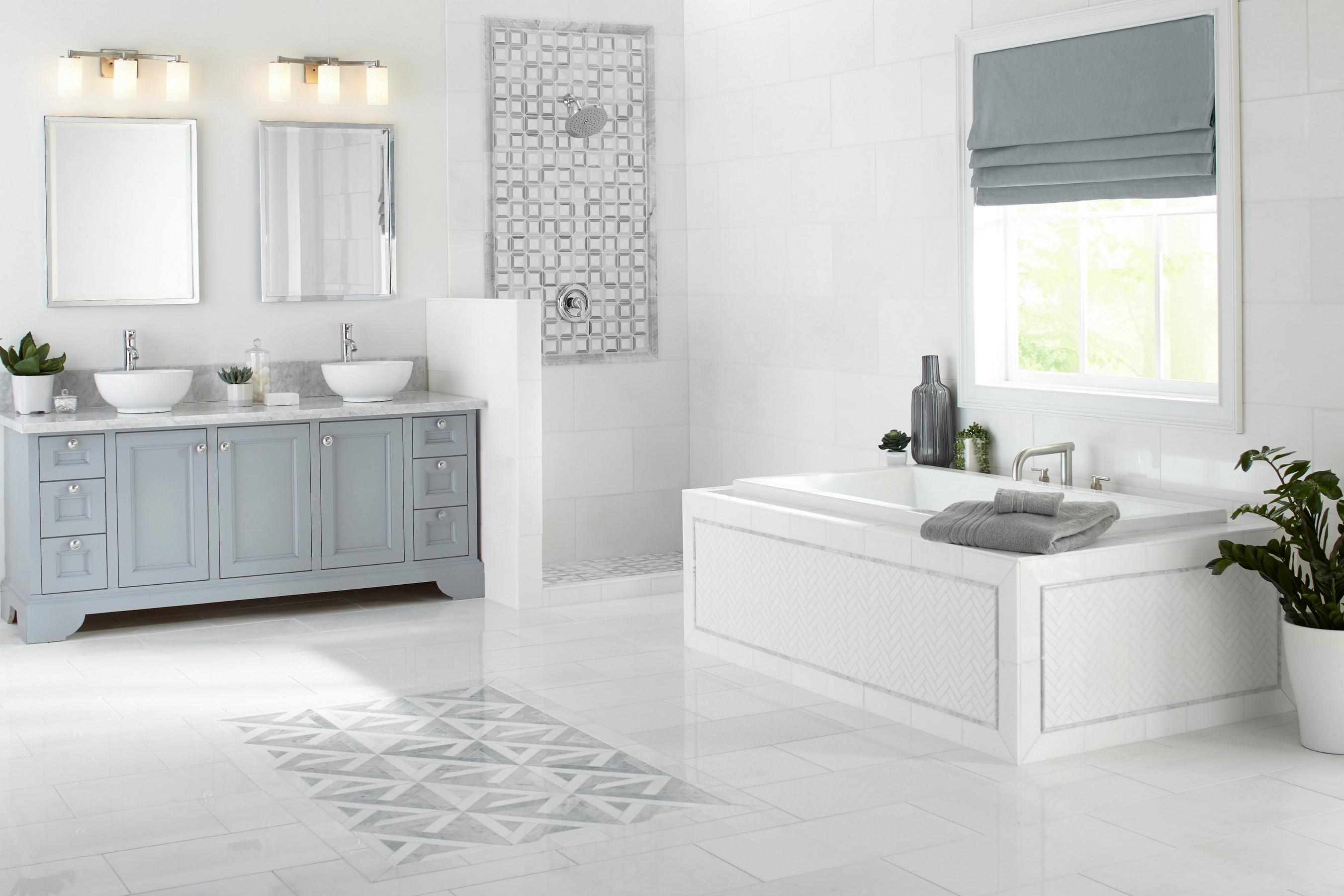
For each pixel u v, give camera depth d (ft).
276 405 18.70
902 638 13.42
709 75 21.66
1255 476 14.11
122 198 18.60
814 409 19.89
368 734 13.19
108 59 18.30
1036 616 12.19
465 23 20.65
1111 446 15.61
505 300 18.54
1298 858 10.07
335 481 18.45
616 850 10.34
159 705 14.17
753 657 15.55
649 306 22.18
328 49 19.83
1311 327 13.51
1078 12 15.52
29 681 15.08
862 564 13.84
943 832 10.65
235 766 12.29
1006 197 16.66
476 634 17.24
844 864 10.05
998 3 16.56
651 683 14.97
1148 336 16.46
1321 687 12.35
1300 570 12.88
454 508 19.35
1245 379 14.15
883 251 18.47
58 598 16.89
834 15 19.06
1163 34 14.71
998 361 17.35
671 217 22.26
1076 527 12.48
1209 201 15.15
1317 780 11.75
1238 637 13.38
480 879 9.82
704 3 21.68
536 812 11.13
